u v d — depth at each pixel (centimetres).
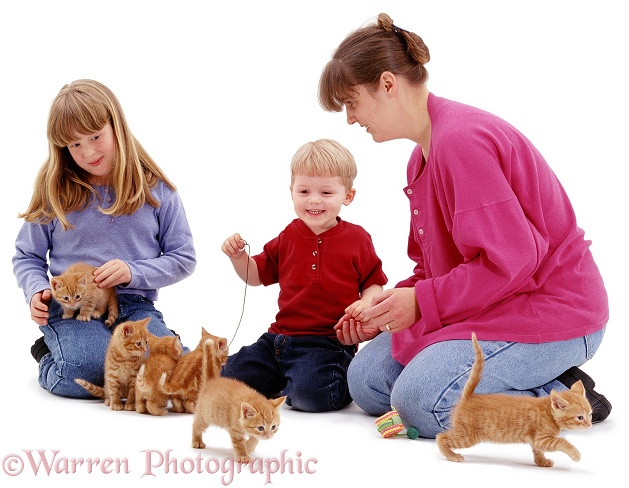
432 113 448
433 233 451
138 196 534
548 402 370
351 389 473
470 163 416
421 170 479
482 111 441
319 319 511
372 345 483
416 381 415
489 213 410
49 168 531
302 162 507
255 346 523
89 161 516
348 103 447
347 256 515
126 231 539
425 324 431
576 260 438
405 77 441
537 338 421
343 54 442
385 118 445
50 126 512
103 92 523
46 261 555
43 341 538
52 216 539
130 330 462
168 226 553
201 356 455
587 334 431
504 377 417
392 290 434
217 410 377
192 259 550
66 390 497
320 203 505
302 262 518
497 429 372
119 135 525
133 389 468
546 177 437
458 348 418
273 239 542
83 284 506
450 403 408
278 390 522
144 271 525
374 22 450
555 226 437
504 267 406
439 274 453
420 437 421
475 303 418
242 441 371
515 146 429
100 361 500
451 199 427
